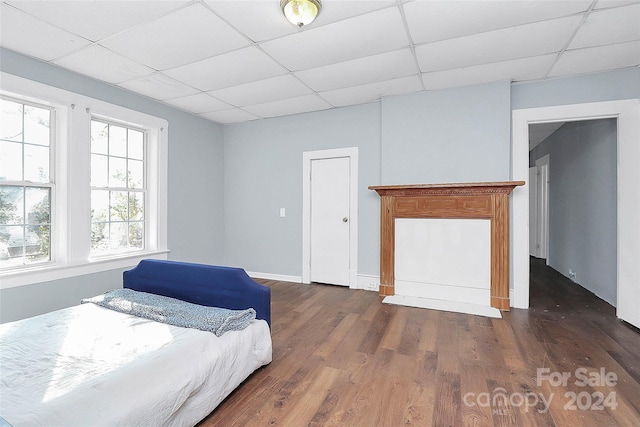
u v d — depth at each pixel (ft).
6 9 6.59
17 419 3.34
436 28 7.43
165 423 4.34
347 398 5.72
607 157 11.56
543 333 8.53
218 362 5.32
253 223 15.47
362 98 12.32
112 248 11.25
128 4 6.48
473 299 10.86
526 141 10.71
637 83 9.50
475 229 10.78
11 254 8.68
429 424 5.03
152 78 10.23
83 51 8.43
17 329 5.70
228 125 15.88
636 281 8.73
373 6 6.59
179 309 6.45
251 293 6.75
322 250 14.08
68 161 9.56
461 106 11.10
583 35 7.72
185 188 13.75
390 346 7.80
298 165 14.42
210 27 7.36
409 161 11.80
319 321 9.52
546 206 20.58
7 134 8.56
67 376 4.16
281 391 5.93
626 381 6.20
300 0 6.17
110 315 6.45
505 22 7.18
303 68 9.57
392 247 11.94
